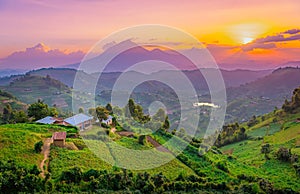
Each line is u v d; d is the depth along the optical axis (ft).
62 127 148.97
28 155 102.47
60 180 88.89
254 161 183.62
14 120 206.49
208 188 104.42
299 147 207.62
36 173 88.38
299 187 119.85
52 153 107.04
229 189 106.32
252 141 260.83
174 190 98.43
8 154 100.37
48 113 198.59
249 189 106.93
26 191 82.17
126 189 90.84
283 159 173.99
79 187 88.38
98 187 89.25
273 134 267.59
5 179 82.07
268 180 121.60
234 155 218.59
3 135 117.50
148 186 93.50
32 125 151.74
